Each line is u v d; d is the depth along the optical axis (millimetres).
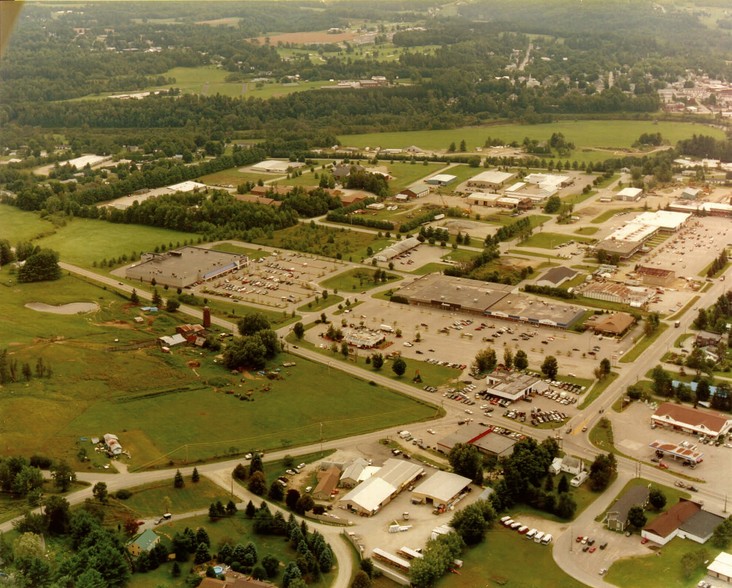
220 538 173125
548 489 194000
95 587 148375
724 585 158375
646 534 174500
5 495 185250
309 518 183875
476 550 172000
